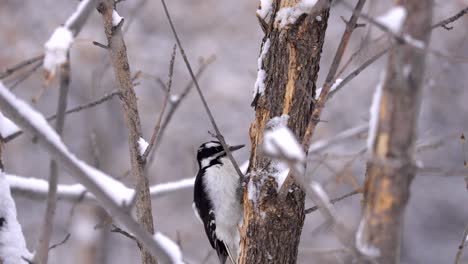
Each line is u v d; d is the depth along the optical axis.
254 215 8.63
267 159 8.63
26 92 28.11
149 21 29.94
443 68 10.78
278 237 8.51
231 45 29.56
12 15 28.78
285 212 8.49
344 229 5.24
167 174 27.95
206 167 12.15
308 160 6.07
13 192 9.11
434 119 25.22
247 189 8.83
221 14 30.06
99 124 28.19
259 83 8.72
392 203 5.22
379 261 5.24
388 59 5.22
